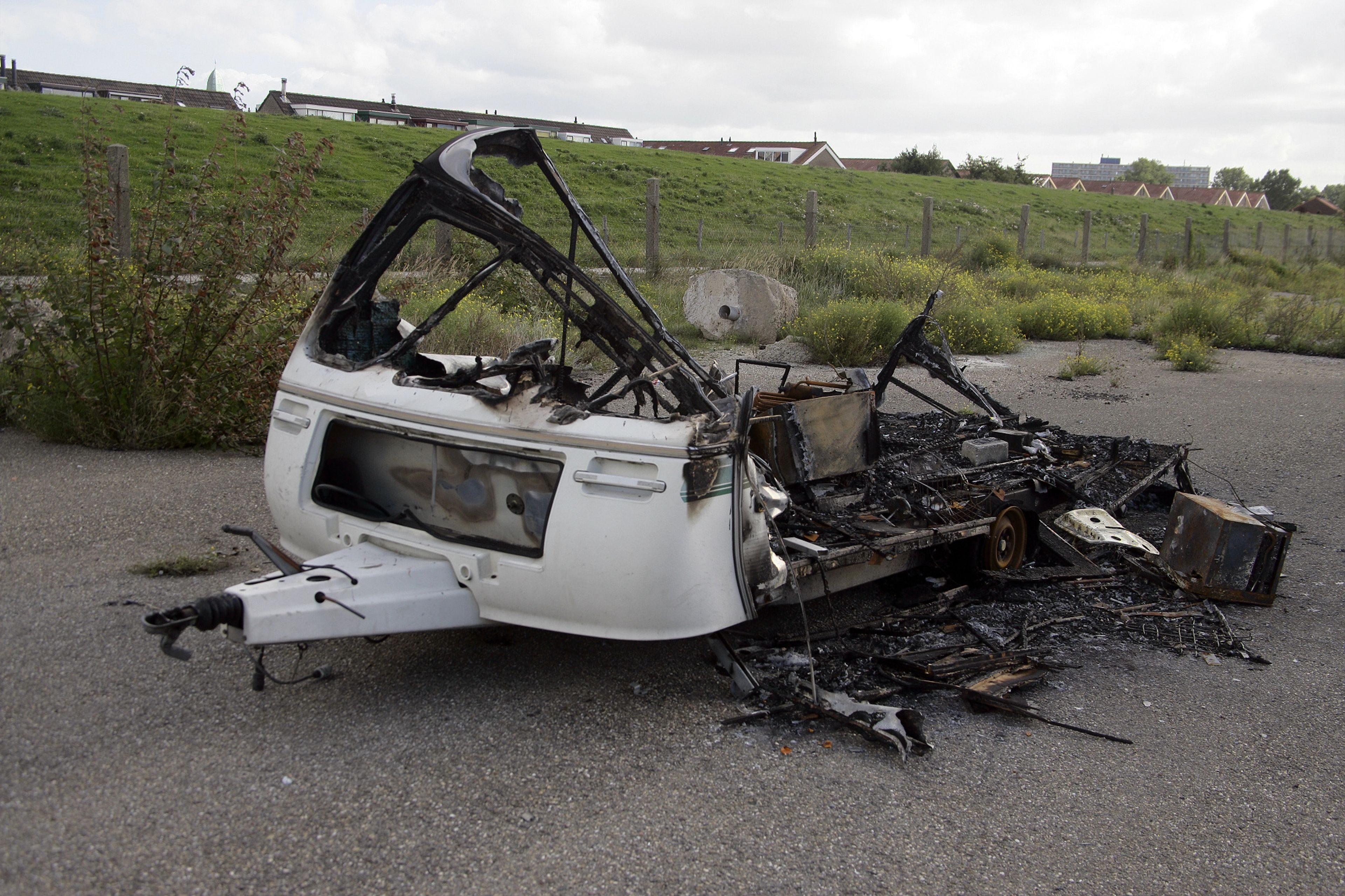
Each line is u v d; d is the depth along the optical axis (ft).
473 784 9.99
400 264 42.37
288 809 9.34
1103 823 10.00
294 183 23.57
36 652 12.09
